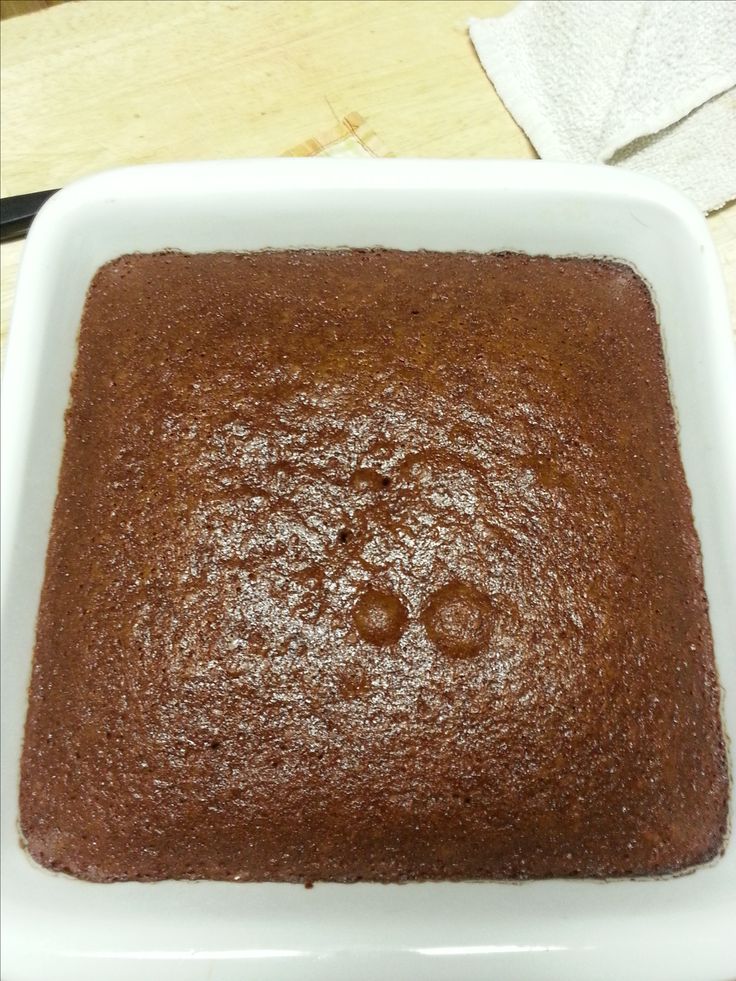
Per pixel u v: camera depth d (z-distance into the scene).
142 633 0.29
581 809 0.28
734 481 0.28
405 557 0.29
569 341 0.31
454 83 0.36
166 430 0.30
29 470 0.28
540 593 0.29
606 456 0.30
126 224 0.30
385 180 0.29
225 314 0.31
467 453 0.30
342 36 0.37
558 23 0.35
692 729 0.29
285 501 0.29
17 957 0.24
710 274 0.30
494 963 0.24
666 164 0.35
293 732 0.28
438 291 0.32
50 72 0.36
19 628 0.28
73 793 0.28
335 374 0.31
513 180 0.30
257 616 0.29
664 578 0.30
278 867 0.27
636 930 0.25
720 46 0.34
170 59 0.36
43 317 0.29
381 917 0.25
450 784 0.28
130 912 0.26
